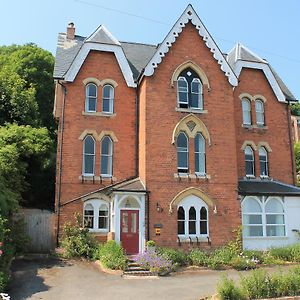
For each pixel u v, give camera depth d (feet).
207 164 74.69
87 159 76.79
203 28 80.79
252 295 43.29
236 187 75.36
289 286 44.91
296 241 78.02
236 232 73.26
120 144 78.33
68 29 93.15
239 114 88.74
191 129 75.51
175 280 55.36
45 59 137.39
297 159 143.23
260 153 88.99
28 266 60.39
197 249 70.28
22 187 81.71
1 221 50.60
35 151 88.63
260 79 92.53
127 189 69.31
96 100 79.36
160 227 69.72
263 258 69.77
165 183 71.67
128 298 45.03
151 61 76.23
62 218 72.54
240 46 95.55
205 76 78.64
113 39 82.89
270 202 78.95
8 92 103.30
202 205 72.95
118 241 68.18
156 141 72.95
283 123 91.97
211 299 43.83
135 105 80.74
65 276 55.36
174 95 75.97
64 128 76.18
